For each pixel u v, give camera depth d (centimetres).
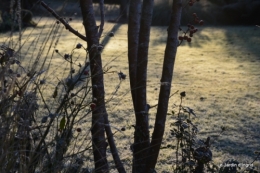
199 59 859
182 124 280
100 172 257
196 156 282
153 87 623
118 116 482
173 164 362
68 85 242
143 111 269
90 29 253
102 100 251
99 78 250
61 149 225
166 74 261
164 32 1246
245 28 1334
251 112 511
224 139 421
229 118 487
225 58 867
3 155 192
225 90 612
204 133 438
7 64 202
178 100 561
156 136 268
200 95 586
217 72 736
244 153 389
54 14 251
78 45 242
